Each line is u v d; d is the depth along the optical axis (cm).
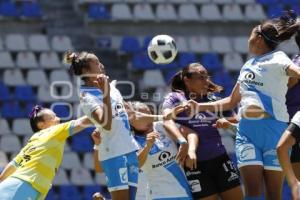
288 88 2247
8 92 5381
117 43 5897
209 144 2275
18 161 2280
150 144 2241
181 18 6128
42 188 2244
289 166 1795
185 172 2300
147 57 5703
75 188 4881
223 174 2266
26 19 5962
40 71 5541
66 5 6166
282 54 2127
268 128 2131
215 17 6178
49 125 2366
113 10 6050
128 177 2120
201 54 5844
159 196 2316
